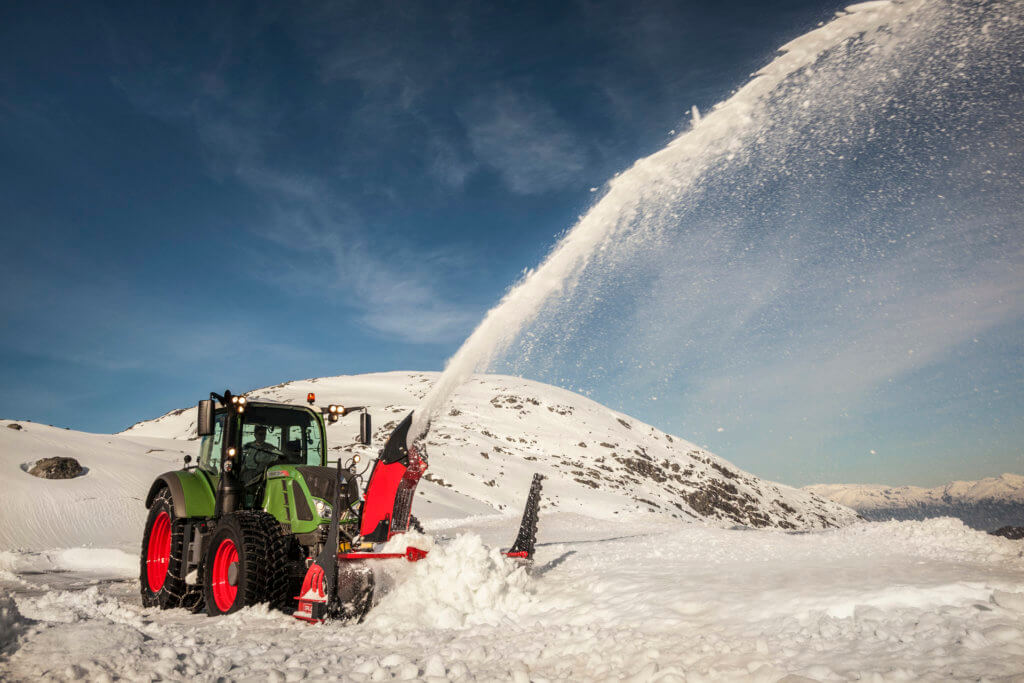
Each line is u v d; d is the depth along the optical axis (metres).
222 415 8.67
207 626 6.09
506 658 4.40
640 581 6.48
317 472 7.42
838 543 8.02
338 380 104.75
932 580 5.06
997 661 3.24
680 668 3.71
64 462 27.20
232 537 7.08
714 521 67.69
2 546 20.36
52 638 4.68
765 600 5.03
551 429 82.56
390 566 6.22
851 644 3.85
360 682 3.90
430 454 59.09
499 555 6.45
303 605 6.26
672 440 97.94
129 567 13.90
